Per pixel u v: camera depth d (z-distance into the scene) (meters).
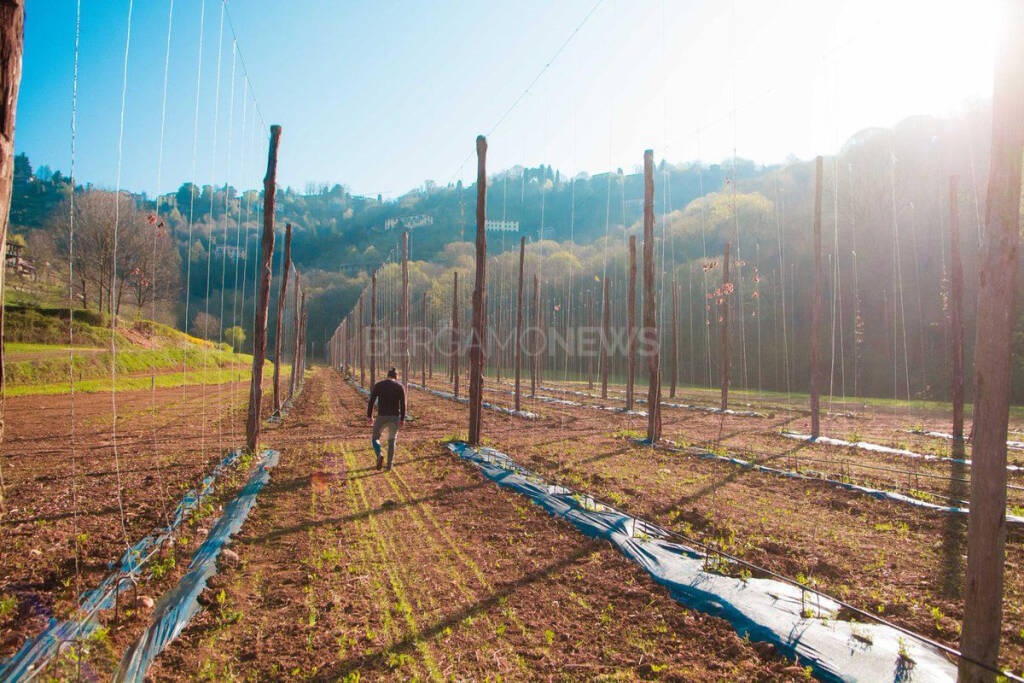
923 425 20.98
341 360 80.62
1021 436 17.95
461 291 66.75
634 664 4.11
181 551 6.29
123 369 36.66
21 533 6.73
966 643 3.42
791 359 43.53
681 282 50.00
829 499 9.22
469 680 3.88
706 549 6.16
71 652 3.96
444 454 13.35
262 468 11.32
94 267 31.62
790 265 45.09
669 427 20.30
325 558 6.24
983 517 3.34
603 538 6.94
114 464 11.39
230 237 60.16
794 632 4.40
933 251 36.25
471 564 6.11
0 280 4.64
